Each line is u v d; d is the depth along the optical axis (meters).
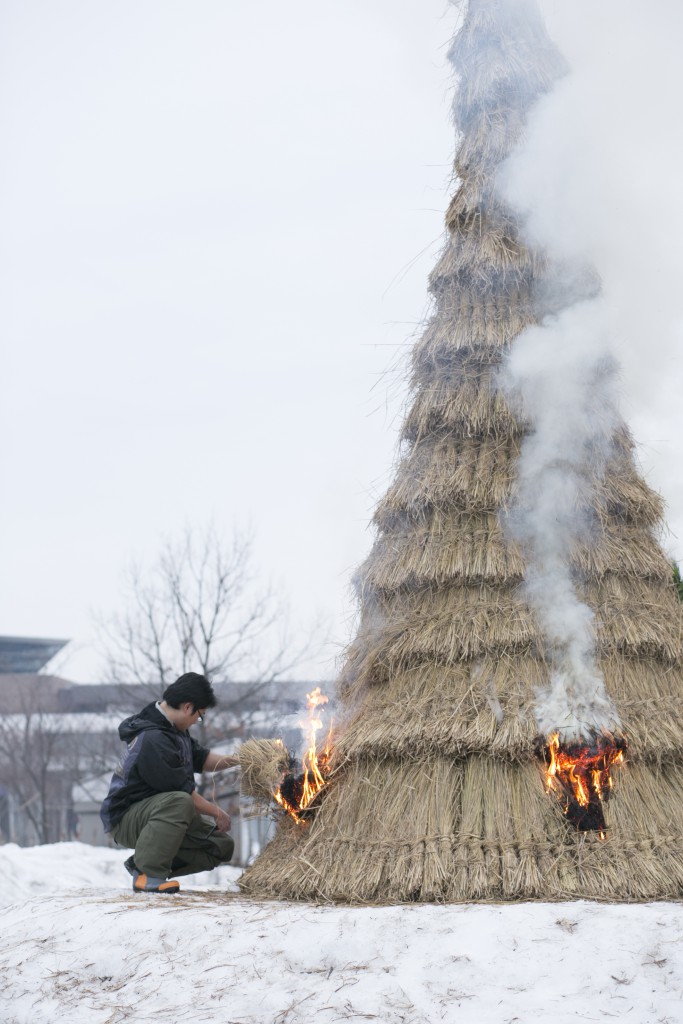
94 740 27.56
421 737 5.56
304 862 5.60
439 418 6.38
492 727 5.46
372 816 5.60
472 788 5.43
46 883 11.47
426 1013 3.99
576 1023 3.86
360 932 4.50
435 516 6.19
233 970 4.40
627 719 5.51
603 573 5.88
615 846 5.13
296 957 4.41
